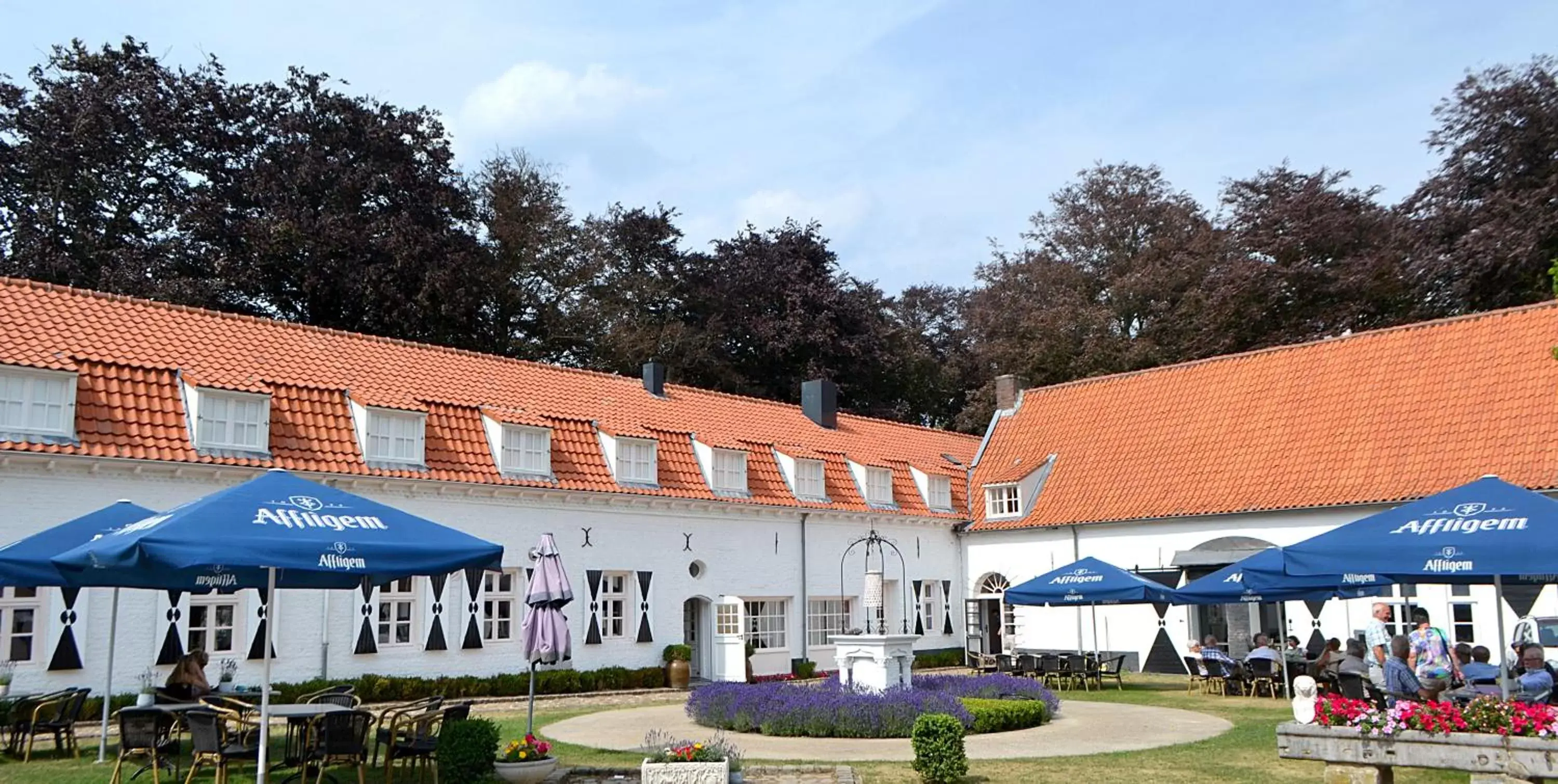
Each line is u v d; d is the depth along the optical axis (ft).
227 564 32.37
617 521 86.43
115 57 124.06
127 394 64.54
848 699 55.52
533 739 42.01
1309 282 134.92
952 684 65.82
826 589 102.12
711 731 56.90
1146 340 147.02
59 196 117.08
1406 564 38.58
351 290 120.78
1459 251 118.42
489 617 79.15
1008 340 162.71
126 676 62.03
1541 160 121.80
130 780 41.78
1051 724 58.59
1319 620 89.25
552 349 151.74
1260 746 49.88
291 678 68.28
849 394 163.02
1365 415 93.15
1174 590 74.28
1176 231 164.04
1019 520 108.47
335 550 34.32
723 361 154.30
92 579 42.04
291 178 124.47
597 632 83.92
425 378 82.43
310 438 70.95
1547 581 46.26
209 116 126.00
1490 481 40.98
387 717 62.18
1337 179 143.02
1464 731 34.76
